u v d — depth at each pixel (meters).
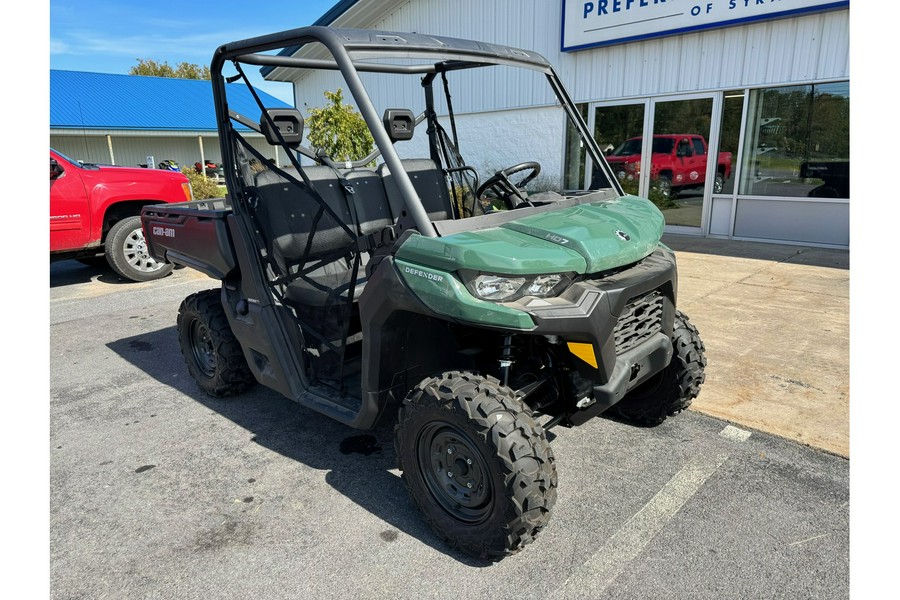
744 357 4.12
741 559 2.21
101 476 2.91
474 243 2.10
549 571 2.18
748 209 8.29
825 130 7.42
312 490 2.76
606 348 2.21
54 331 5.30
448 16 10.81
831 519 2.43
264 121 2.86
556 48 9.59
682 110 8.53
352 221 3.22
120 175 6.87
